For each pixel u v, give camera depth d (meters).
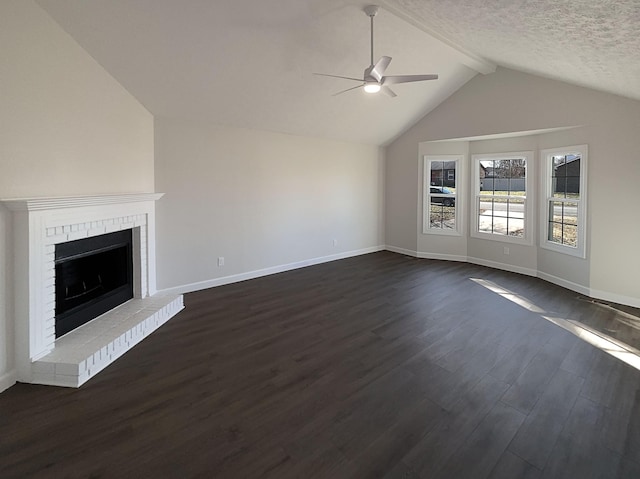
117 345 3.06
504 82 5.43
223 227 5.17
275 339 3.43
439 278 5.61
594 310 4.16
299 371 2.84
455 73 5.52
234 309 4.24
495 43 3.64
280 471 1.83
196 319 3.93
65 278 3.23
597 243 4.58
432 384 2.64
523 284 5.26
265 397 2.49
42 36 2.82
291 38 3.75
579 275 4.84
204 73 3.92
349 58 4.30
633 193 4.22
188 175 4.74
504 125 5.48
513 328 3.66
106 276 3.79
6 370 2.61
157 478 1.79
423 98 6.01
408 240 7.34
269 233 5.76
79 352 2.81
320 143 6.39
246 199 5.40
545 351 3.15
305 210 6.26
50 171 2.92
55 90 2.95
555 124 4.89
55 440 2.05
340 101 5.29
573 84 4.66
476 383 2.65
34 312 2.67
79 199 3.00
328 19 3.61
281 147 5.80
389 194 7.61
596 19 2.11
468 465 1.87
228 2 3.13
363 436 2.10
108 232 3.54
